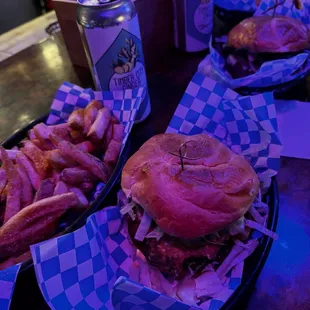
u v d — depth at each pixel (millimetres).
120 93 1134
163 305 604
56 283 695
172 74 1528
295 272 803
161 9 1526
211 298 723
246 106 947
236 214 738
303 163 1051
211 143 863
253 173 823
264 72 1192
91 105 1114
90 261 745
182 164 767
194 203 732
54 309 676
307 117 1186
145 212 796
